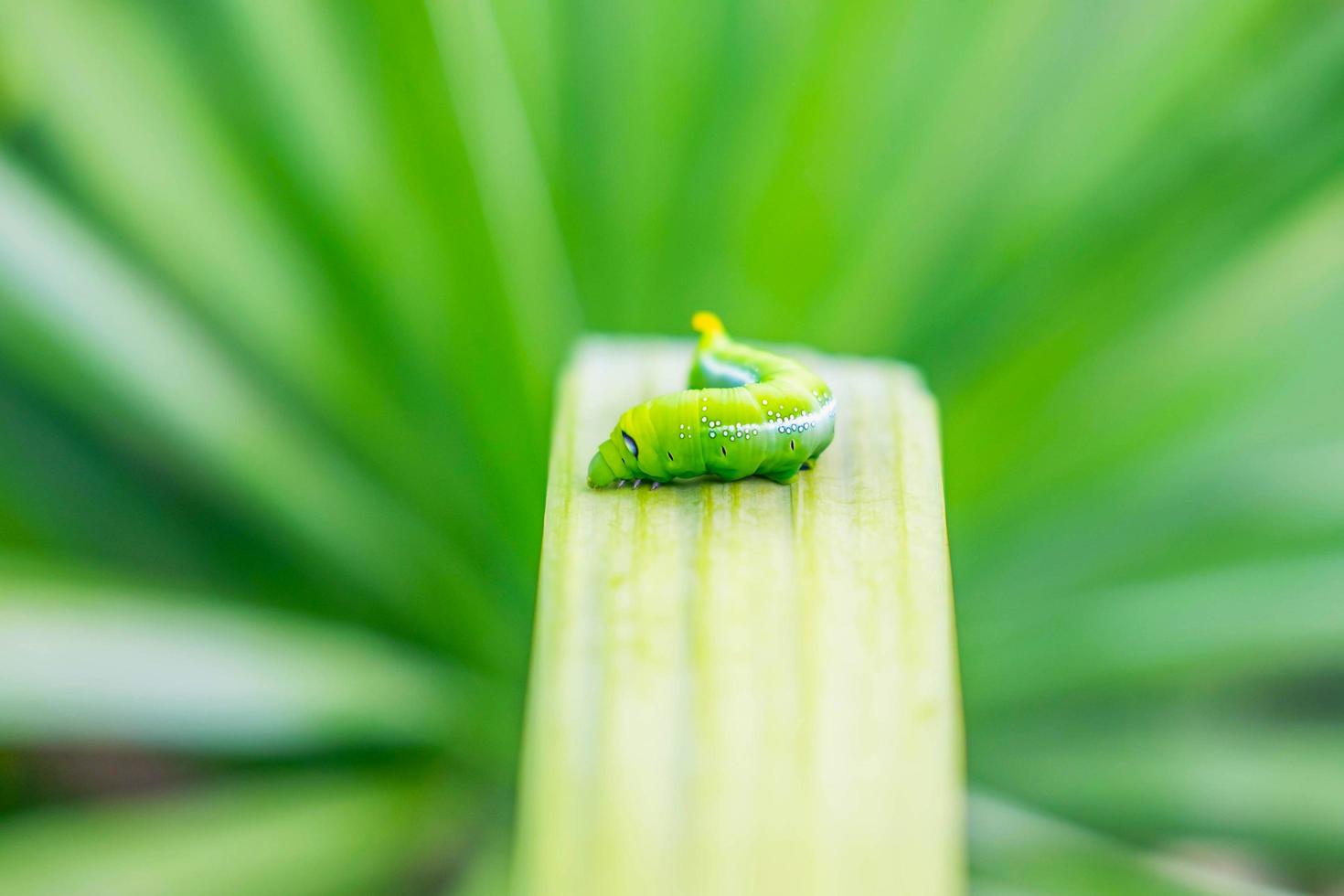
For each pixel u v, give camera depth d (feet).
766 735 1.41
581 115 1.83
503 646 1.71
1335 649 1.67
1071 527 1.74
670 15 1.83
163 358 1.67
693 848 1.38
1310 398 1.76
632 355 1.60
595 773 1.39
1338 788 1.65
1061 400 1.77
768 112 1.83
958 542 1.75
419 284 1.72
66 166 1.69
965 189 1.82
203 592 1.67
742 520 1.49
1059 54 1.83
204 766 1.75
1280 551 1.71
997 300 1.80
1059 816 1.66
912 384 1.58
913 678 1.43
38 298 1.63
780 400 1.49
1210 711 1.68
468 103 1.68
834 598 1.46
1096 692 1.69
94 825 1.59
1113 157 1.82
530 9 1.82
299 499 1.69
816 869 1.38
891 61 1.83
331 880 1.59
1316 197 1.78
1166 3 1.81
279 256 1.72
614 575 1.46
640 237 1.83
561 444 1.55
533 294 1.73
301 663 1.61
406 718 1.64
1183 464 1.75
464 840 1.64
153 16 1.70
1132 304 1.79
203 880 1.58
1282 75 1.79
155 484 1.68
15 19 1.68
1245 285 1.78
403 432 1.74
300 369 1.72
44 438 1.66
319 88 1.70
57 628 1.55
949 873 1.38
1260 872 1.75
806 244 1.82
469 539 1.73
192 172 1.71
